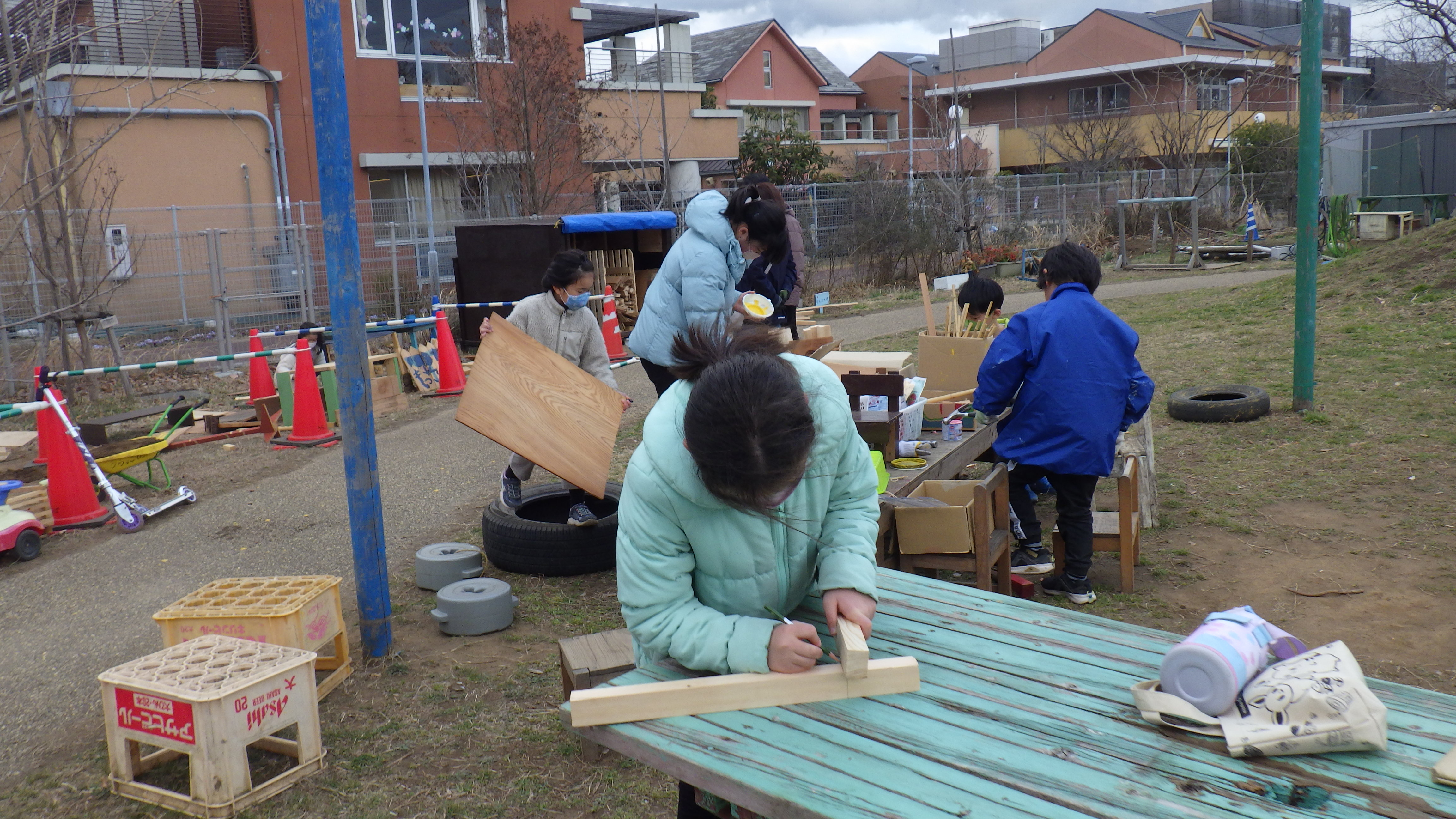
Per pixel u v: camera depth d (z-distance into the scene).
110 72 14.57
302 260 14.03
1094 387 4.26
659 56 20.69
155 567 5.55
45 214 10.93
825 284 19.44
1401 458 6.21
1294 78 36.66
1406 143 23.47
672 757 1.69
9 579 5.45
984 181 23.28
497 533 5.09
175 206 15.15
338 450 8.29
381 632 4.07
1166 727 1.73
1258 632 1.87
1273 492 5.87
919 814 1.49
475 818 2.98
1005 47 43.38
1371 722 1.60
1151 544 5.24
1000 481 4.40
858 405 4.78
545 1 20.48
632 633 1.97
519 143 18.41
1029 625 2.21
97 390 10.48
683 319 5.14
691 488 1.79
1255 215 24.88
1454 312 9.91
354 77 18.14
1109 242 26.25
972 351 5.69
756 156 28.55
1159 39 37.59
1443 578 4.51
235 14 16.86
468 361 12.49
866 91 46.59
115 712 3.14
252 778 3.20
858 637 1.86
